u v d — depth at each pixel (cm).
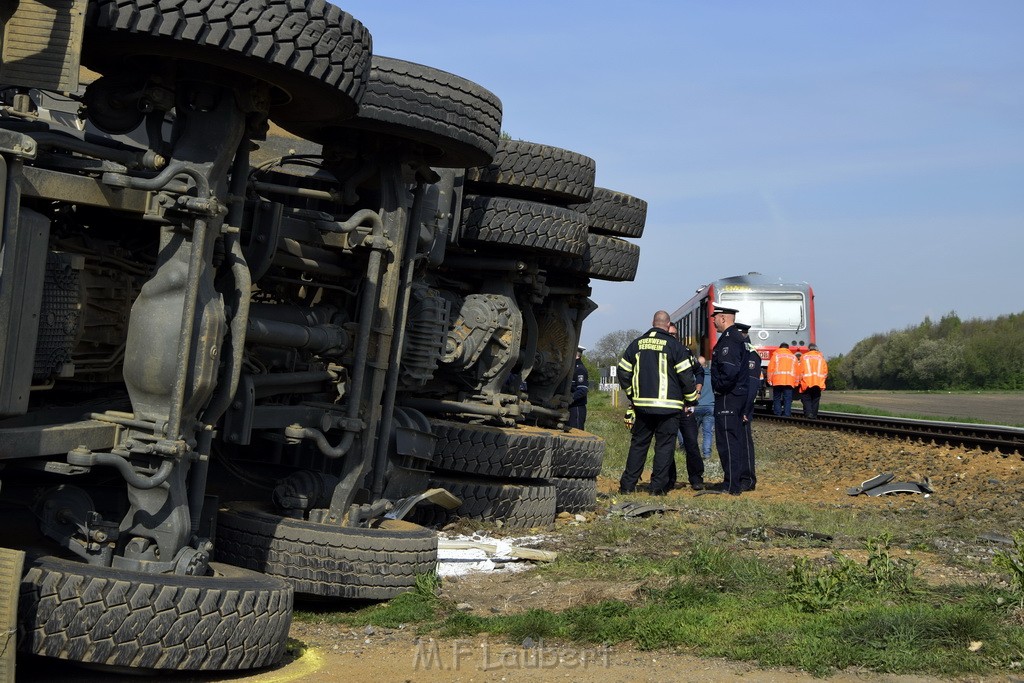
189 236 520
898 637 547
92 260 565
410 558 693
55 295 511
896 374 11106
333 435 769
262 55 507
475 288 1123
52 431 487
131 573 488
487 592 710
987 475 1700
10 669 437
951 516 1177
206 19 497
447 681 510
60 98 717
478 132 750
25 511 591
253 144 588
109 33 495
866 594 655
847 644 543
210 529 652
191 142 532
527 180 1088
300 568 664
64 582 466
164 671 499
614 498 1302
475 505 974
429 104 714
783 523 1054
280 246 692
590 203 1283
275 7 509
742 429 1512
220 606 491
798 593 639
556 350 1316
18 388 470
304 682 504
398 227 744
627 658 547
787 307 4053
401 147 745
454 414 1077
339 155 742
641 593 682
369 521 729
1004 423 4547
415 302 869
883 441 2502
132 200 514
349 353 753
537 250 1092
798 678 508
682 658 546
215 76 530
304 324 718
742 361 1499
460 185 1000
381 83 701
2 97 588
